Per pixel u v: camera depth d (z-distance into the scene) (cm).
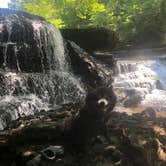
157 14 3359
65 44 1827
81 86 1542
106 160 520
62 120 688
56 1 2972
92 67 1689
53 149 523
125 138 577
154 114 1098
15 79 1304
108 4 3391
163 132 743
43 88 1396
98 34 2400
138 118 892
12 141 542
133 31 3350
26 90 1330
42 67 1612
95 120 567
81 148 532
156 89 1741
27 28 1583
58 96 1441
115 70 1878
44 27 1662
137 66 2002
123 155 534
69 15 2947
